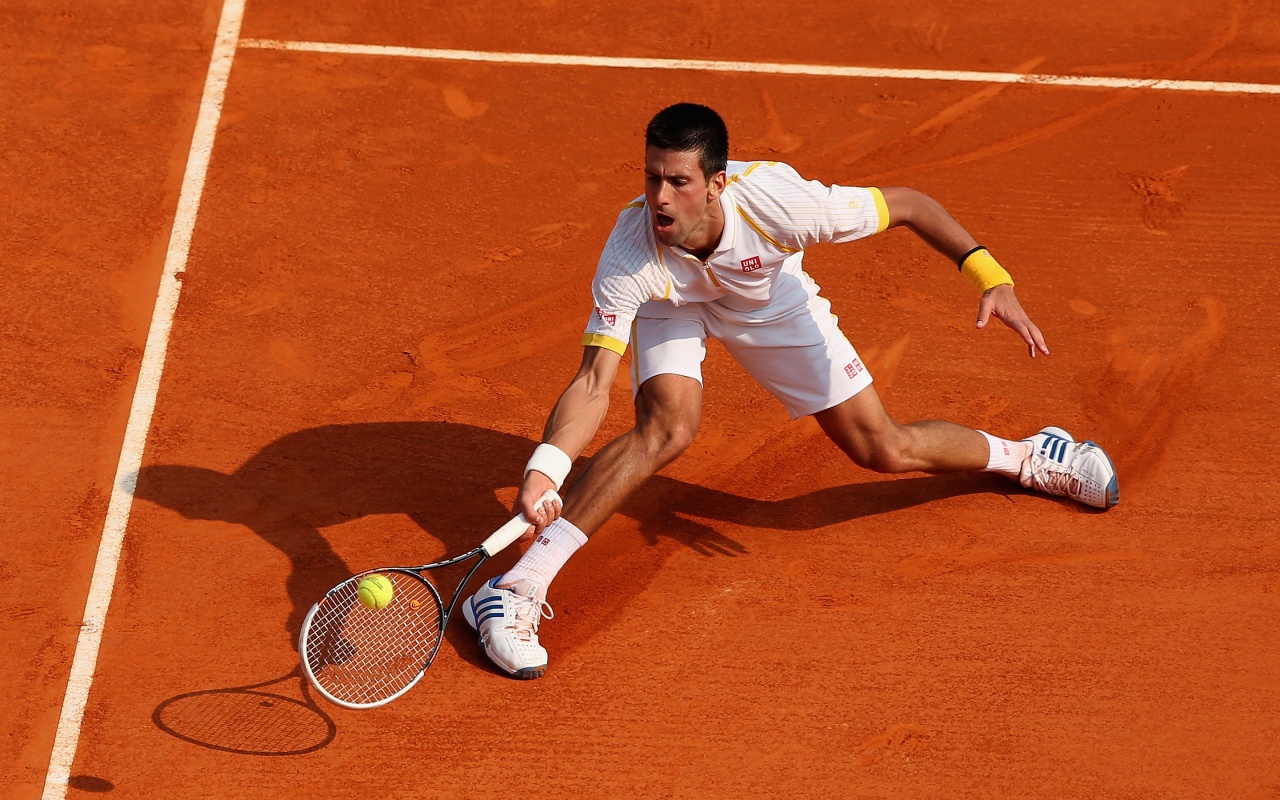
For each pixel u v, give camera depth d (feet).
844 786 52.16
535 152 94.48
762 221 51.47
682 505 66.28
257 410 70.95
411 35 107.45
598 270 52.80
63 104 96.02
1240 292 82.38
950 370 76.07
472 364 75.36
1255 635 59.57
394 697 49.88
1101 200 90.89
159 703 54.39
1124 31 111.55
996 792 52.11
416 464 68.03
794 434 71.41
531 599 55.98
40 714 53.72
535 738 53.67
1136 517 66.23
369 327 77.71
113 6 107.65
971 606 60.80
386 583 49.70
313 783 51.42
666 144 47.26
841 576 62.28
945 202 90.27
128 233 83.97
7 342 74.08
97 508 63.87
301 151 93.04
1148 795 52.16
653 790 51.67
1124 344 78.13
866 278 83.51
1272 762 53.57
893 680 56.90
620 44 107.96
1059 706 55.88
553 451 49.52
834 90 103.09
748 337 57.67
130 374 72.74
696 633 58.95
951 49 108.78
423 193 89.61
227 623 58.29
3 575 59.77
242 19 107.65
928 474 69.05
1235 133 98.43
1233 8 114.93
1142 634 59.52
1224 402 73.77
